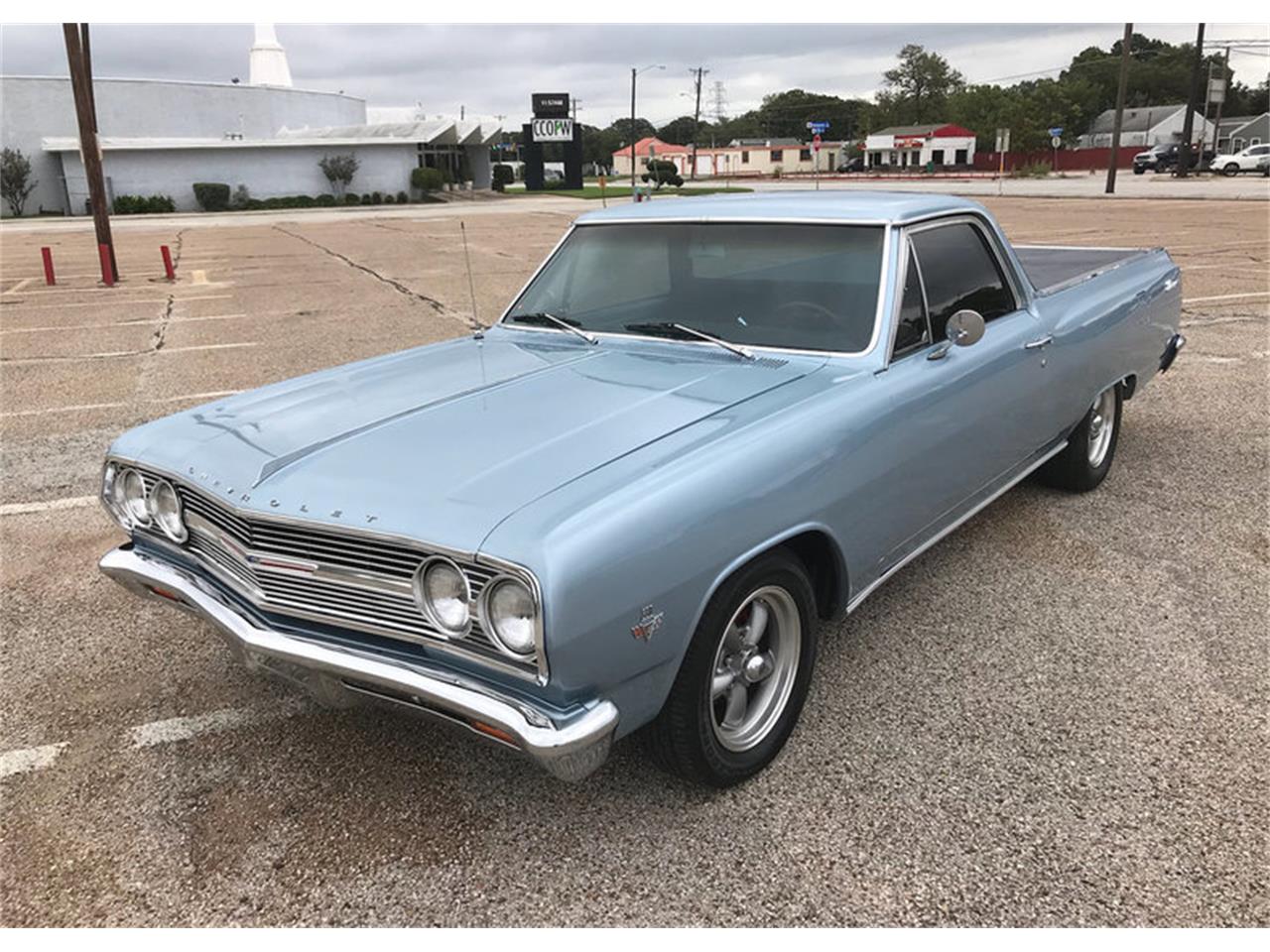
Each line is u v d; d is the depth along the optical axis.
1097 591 4.11
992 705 3.28
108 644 3.85
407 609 2.42
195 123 57.12
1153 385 7.57
